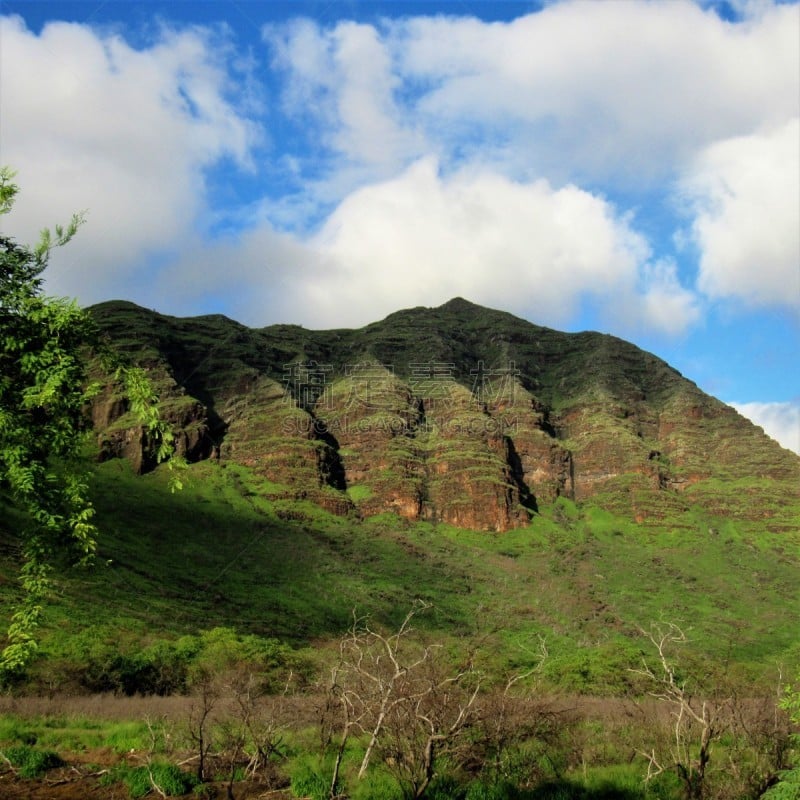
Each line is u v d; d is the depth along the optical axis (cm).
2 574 6762
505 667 4350
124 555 10950
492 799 1723
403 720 1686
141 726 2716
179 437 18212
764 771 1809
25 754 1991
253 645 5669
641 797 1791
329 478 19375
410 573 14375
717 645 10188
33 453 981
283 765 2052
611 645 5966
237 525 15000
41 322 1009
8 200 1036
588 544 18075
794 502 19912
